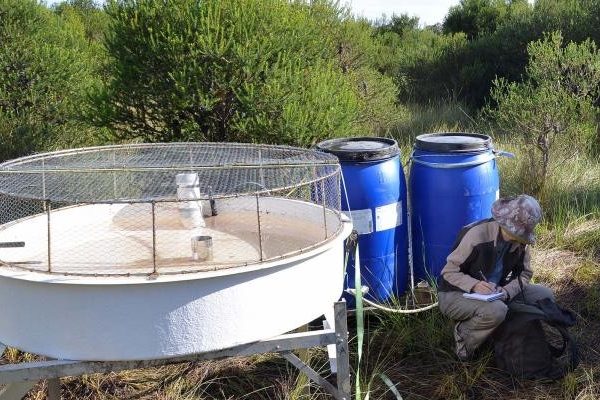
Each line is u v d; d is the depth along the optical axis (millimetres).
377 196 3857
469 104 11109
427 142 4047
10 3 7234
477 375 3391
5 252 2643
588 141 7305
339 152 3820
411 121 9297
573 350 3393
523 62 11047
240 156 3502
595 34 10172
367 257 3912
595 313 4098
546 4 11336
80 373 2244
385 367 3572
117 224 3066
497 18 15000
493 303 3326
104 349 2193
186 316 2191
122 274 2182
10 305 2273
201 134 5684
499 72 11508
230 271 2213
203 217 3209
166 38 5379
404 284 4141
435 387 3379
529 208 3350
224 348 2273
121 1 5793
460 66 12070
